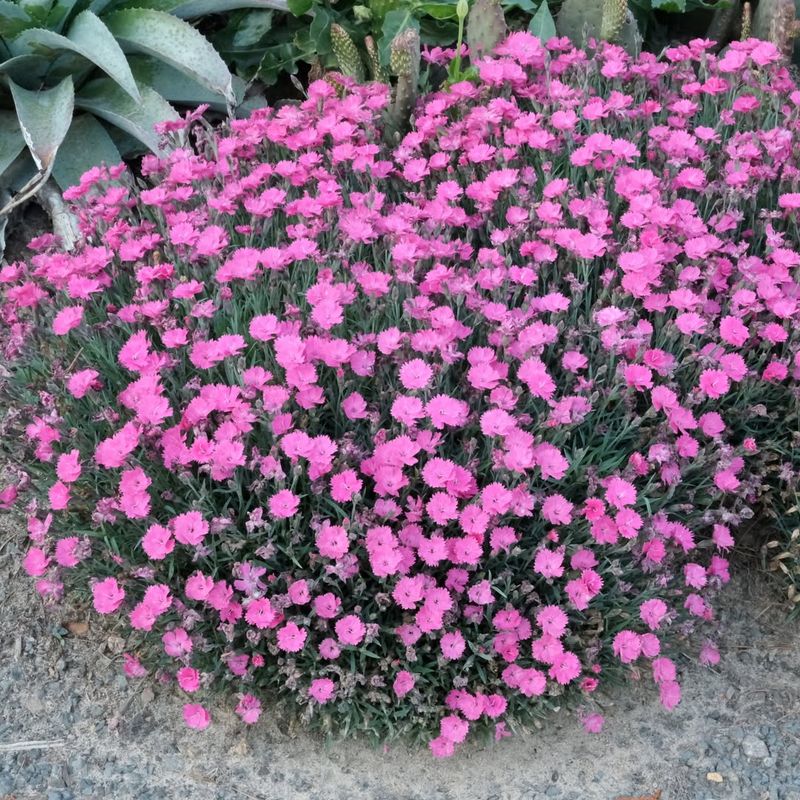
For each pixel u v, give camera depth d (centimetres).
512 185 112
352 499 88
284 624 90
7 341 103
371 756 93
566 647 92
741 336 96
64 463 89
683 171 110
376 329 102
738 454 96
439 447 94
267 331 93
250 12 148
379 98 121
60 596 89
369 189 117
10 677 99
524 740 94
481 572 89
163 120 133
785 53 133
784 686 98
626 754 93
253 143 118
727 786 91
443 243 103
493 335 96
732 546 102
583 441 97
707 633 101
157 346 104
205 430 93
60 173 135
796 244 112
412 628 86
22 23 130
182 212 109
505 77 121
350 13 148
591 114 115
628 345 93
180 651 86
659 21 157
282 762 92
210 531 89
